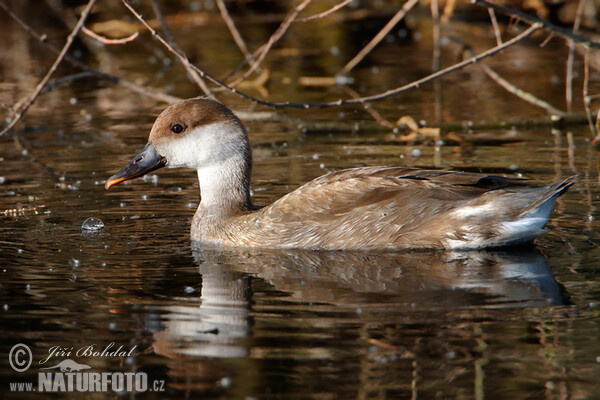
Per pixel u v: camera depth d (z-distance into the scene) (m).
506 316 7.99
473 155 15.18
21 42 27.95
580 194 12.47
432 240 10.05
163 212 12.38
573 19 27.50
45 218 11.93
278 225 10.60
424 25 29.62
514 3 28.39
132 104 20.59
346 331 7.72
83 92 22.02
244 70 23.53
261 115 18.84
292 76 22.84
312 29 29.05
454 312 8.11
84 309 8.41
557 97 19.61
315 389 6.72
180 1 32.78
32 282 9.22
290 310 8.27
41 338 7.73
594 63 22.36
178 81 22.58
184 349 7.45
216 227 11.12
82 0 31.27
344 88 21.23
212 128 11.41
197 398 6.66
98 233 11.25
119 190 13.62
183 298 8.70
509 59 24.41
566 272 9.22
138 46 27.47
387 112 19.02
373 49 26.31
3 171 14.69
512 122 17.56
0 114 19.56
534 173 13.73
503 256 9.84
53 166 15.05
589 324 7.77
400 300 8.46
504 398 6.55
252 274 9.49
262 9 32.31
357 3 32.59
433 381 6.82
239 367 7.11
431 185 10.16
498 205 9.80
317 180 10.78
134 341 7.65
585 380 6.78
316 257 10.12
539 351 7.27
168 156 11.67
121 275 9.50
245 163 11.51
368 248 10.28
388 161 14.89
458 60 24.08
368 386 6.74
